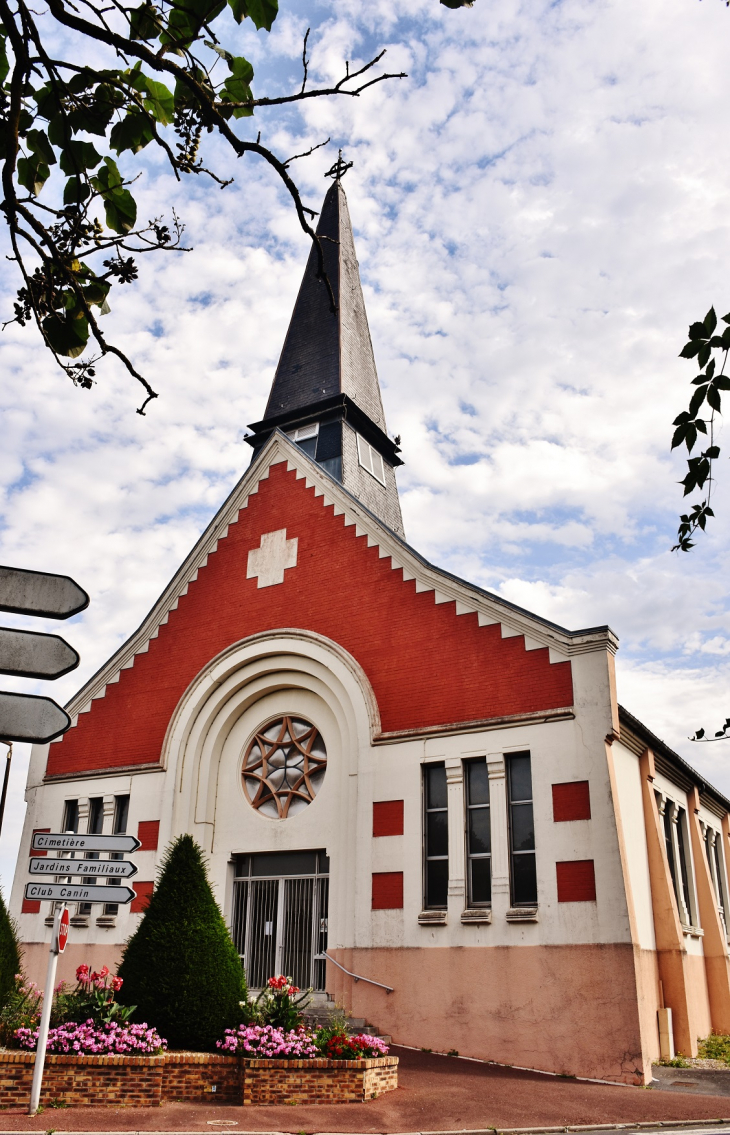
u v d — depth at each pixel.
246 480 24.27
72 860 11.29
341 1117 11.08
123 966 14.08
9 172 4.65
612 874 15.88
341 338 32.00
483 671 18.56
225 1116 11.01
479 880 17.48
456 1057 16.17
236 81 4.97
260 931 20.25
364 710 19.75
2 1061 11.30
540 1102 12.32
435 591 19.80
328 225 36.44
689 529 6.93
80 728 24.69
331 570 21.69
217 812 21.66
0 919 14.16
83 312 5.16
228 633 22.89
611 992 15.23
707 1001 21.33
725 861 27.30
